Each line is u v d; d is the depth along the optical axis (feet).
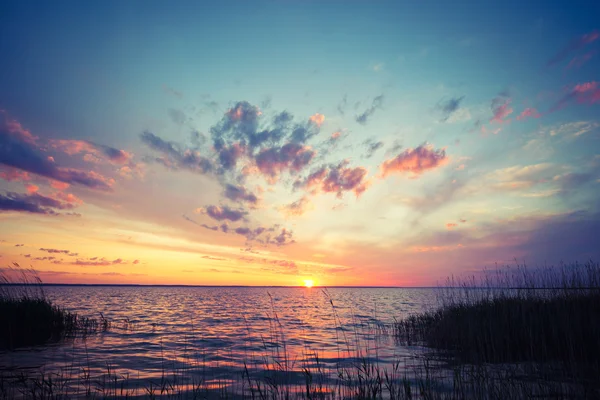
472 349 41.55
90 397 28.76
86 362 43.14
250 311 140.77
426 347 52.47
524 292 53.21
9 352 48.73
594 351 35.32
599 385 27.86
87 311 122.01
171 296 310.65
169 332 72.08
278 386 31.94
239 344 57.41
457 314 57.47
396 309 147.64
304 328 81.25
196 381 34.30
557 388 27.30
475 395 26.58
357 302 213.87
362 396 27.63
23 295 64.23
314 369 39.06
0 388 29.55
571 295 47.62
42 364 41.57
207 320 100.37
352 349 52.37
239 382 33.71
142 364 42.37
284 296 342.03
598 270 47.09
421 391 26.63
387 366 39.68
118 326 80.07
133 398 28.63
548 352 38.58
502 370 34.50
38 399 28.04
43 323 59.31
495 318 48.03
